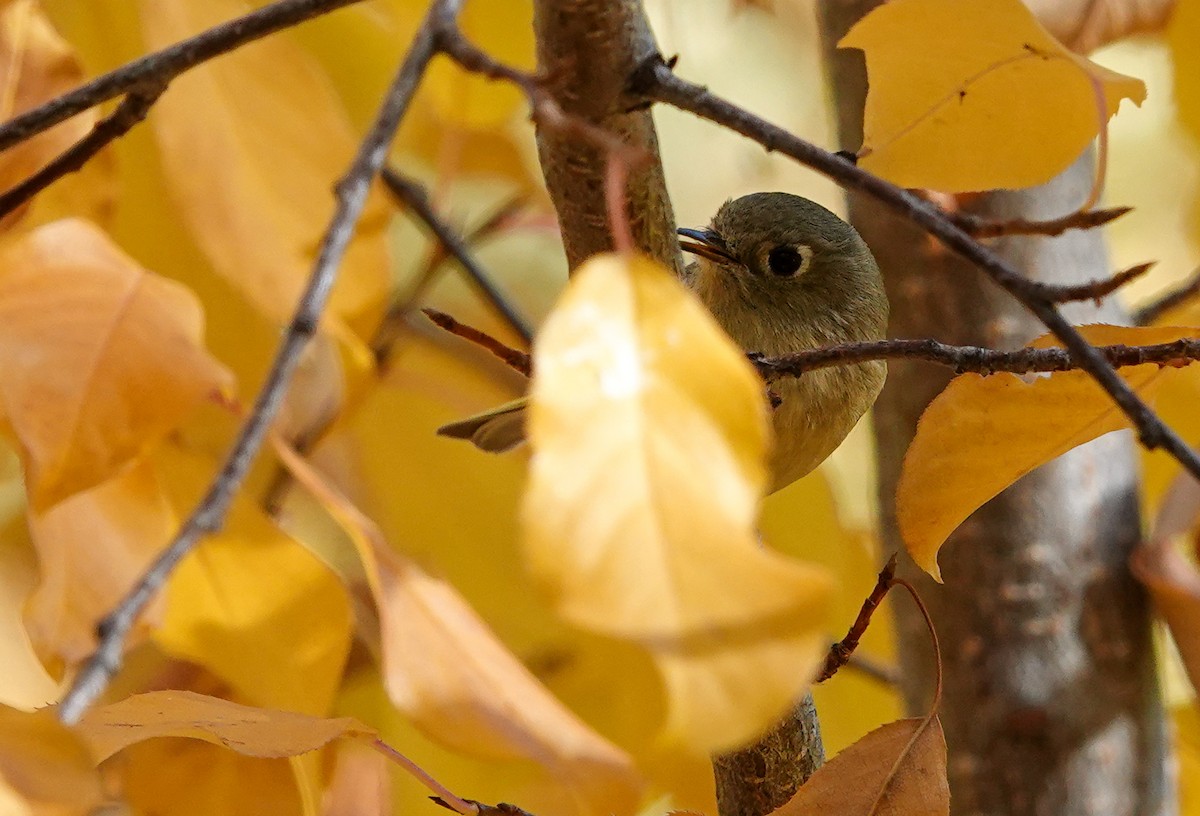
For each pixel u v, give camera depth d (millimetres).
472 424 1986
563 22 1927
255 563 1939
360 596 1975
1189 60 1961
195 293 1961
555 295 2055
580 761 1924
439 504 1986
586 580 1228
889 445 2006
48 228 1927
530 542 1233
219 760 1938
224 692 1963
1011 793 1993
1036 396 1927
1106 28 1962
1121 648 1994
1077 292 1716
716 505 1258
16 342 1923
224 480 1296
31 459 1922
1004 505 1996
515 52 1976
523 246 2057
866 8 2002
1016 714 1993
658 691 1966
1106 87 1926
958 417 1929
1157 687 1997
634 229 1940
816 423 1991
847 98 2004
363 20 1980
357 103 1983
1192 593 1988
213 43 1796
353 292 1947
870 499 2018
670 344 1308
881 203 1677
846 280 2018
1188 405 1974
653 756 1241
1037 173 1932
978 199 1997
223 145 1946
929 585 1999
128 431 1923
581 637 1972
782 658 1210
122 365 1924
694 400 1292
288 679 1938
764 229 2016
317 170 1948
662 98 1929
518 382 2014
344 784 1947
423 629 1927
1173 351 1924
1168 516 1982
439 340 2014
